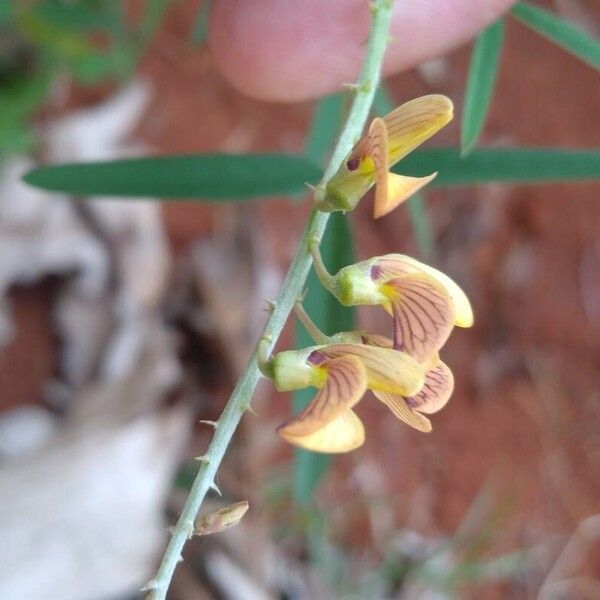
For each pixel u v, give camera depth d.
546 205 0.16
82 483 0.12
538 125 0.16
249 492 0.13
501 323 0.16
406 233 0.15
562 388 0.15
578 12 0.16
